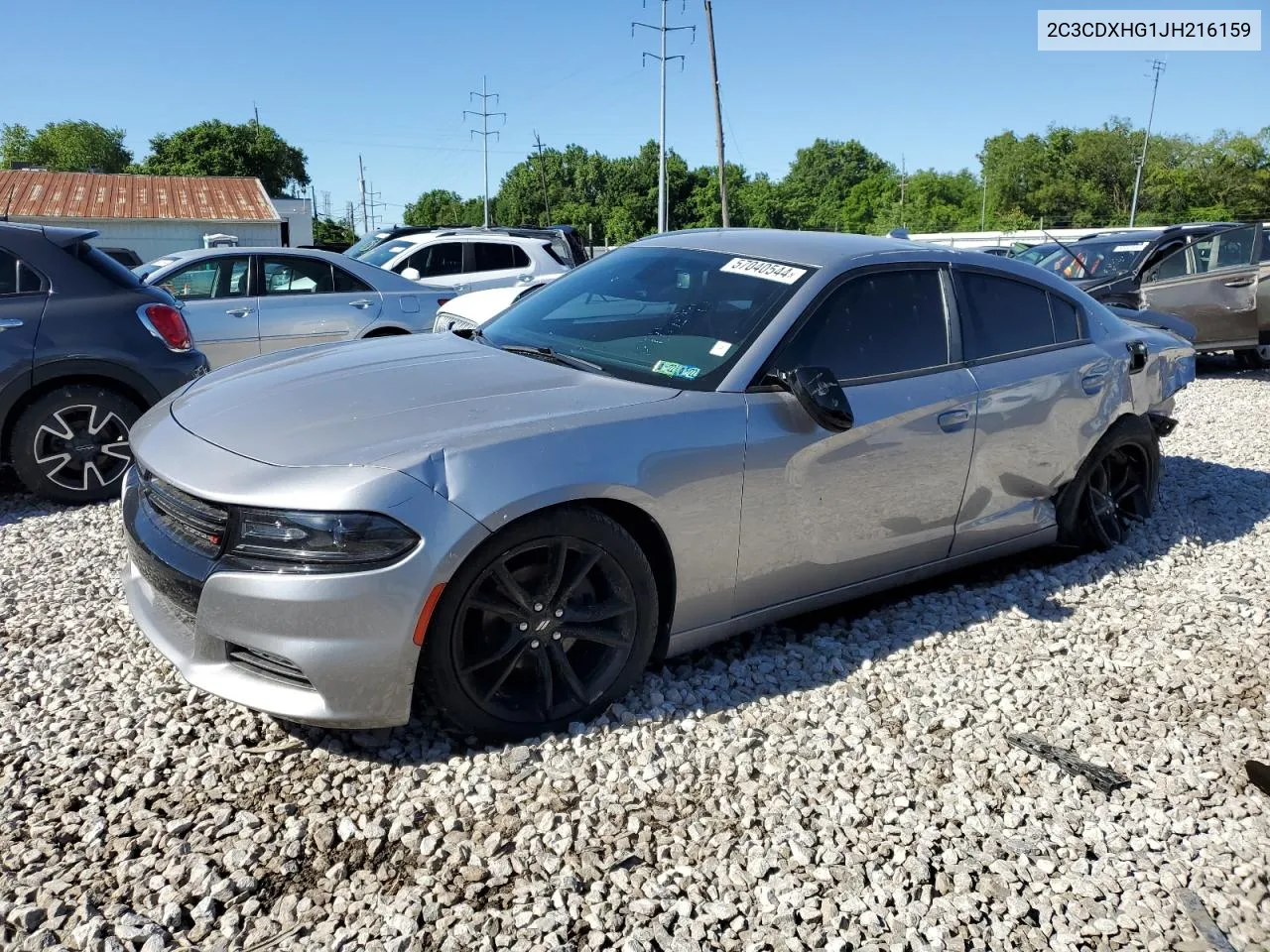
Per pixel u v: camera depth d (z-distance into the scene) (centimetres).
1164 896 250
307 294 884
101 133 8481
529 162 11144
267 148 6950
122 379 563
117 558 460
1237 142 8862
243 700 271
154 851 250
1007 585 447
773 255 387
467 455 278
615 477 296
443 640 275
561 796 276
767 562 344
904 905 243
